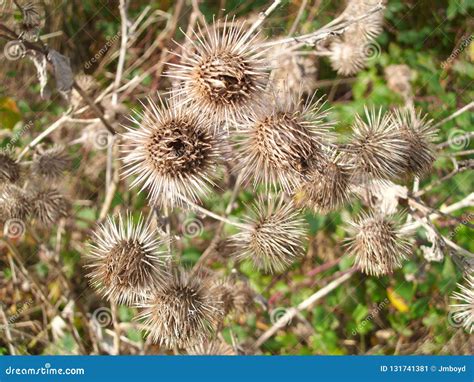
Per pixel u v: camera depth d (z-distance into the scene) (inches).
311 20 14.6
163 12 14.8
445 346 12.9
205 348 11.5
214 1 15.4
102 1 15.5
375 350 13.1
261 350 12.9
